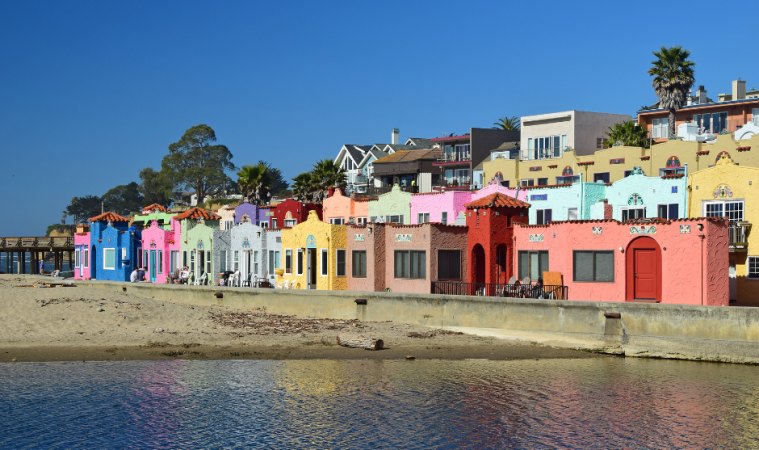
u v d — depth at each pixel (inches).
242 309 1704.0
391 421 911.7
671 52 3031.5
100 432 853.2
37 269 4379.9
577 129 3038.9
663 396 1037.2
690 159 2219.5
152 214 3228.3
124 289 2012.8
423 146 4498.0
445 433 869.8
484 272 1827.0
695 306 1264.8
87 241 3211.1
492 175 2876.5
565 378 1136.2
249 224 2372.0
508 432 876.6
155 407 951.6
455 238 1795.0
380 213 2357.3
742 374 1165.7
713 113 2972.4
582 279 1547.7
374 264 1882.4
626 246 1482.5
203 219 2583.7
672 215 1792.6
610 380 1125.1
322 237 2011.6
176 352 1263.5
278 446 819.4
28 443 813.2
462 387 1072.8
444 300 1486.2
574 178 2588.6
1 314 1395.2
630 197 1873.8
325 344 1349.7
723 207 1708.9
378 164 3742.6
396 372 1159.6
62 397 988.6
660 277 1444.4
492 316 1428.4
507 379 1125.1
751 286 1653.5
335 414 933.2
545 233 1630.2
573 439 857.5
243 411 943.0
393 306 1547.7
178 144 6752.0
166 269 2751.0
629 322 1312.7
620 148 2421.3
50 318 1401.3
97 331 1365.7
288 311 1662.2
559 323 1363.2
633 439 859.4
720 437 869.8
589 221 1539.1
